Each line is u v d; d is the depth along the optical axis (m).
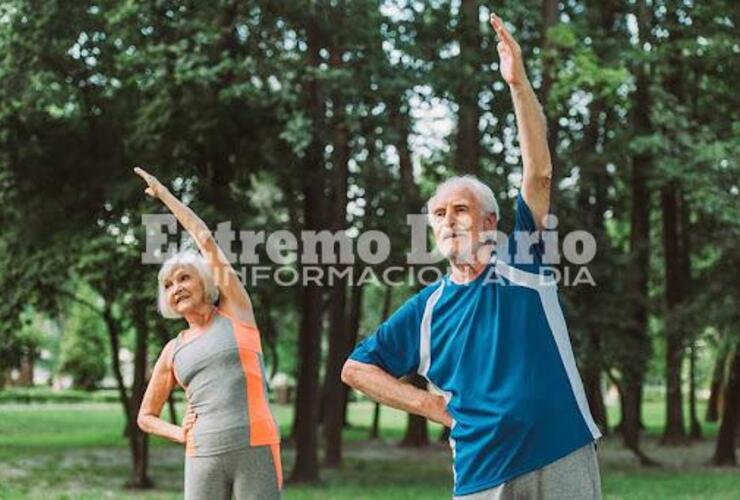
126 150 15.47
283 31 15.74
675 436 25.52
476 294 3.40
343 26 15.67
